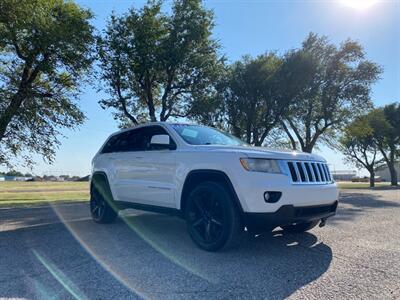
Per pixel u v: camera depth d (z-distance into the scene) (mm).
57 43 17594
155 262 4965
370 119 43344
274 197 5051
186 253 5410
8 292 3928
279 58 25766
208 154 5555
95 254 5375
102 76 21250
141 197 6770
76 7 19188
